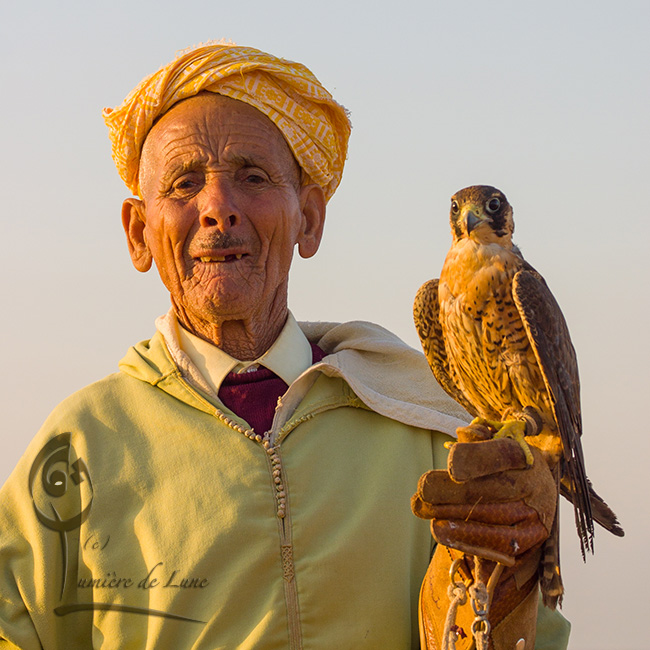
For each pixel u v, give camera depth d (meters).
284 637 3.51
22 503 3.77
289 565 3.60
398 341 4.32
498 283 3.63
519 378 3.64
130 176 4.16
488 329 3.66
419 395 4.12
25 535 3.75
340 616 3.58
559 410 3.51
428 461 3.96
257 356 4.02
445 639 3.16
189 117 3.88
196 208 3.83
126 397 3.91
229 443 3.75
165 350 3.99
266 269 3.90
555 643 3.81
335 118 4.21
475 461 3.13
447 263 3.73
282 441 3.81
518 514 3.21
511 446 3.22
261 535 3.61
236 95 3.92
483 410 3.88
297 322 4.43
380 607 3.62
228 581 3.55
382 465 3.87
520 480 3.21
